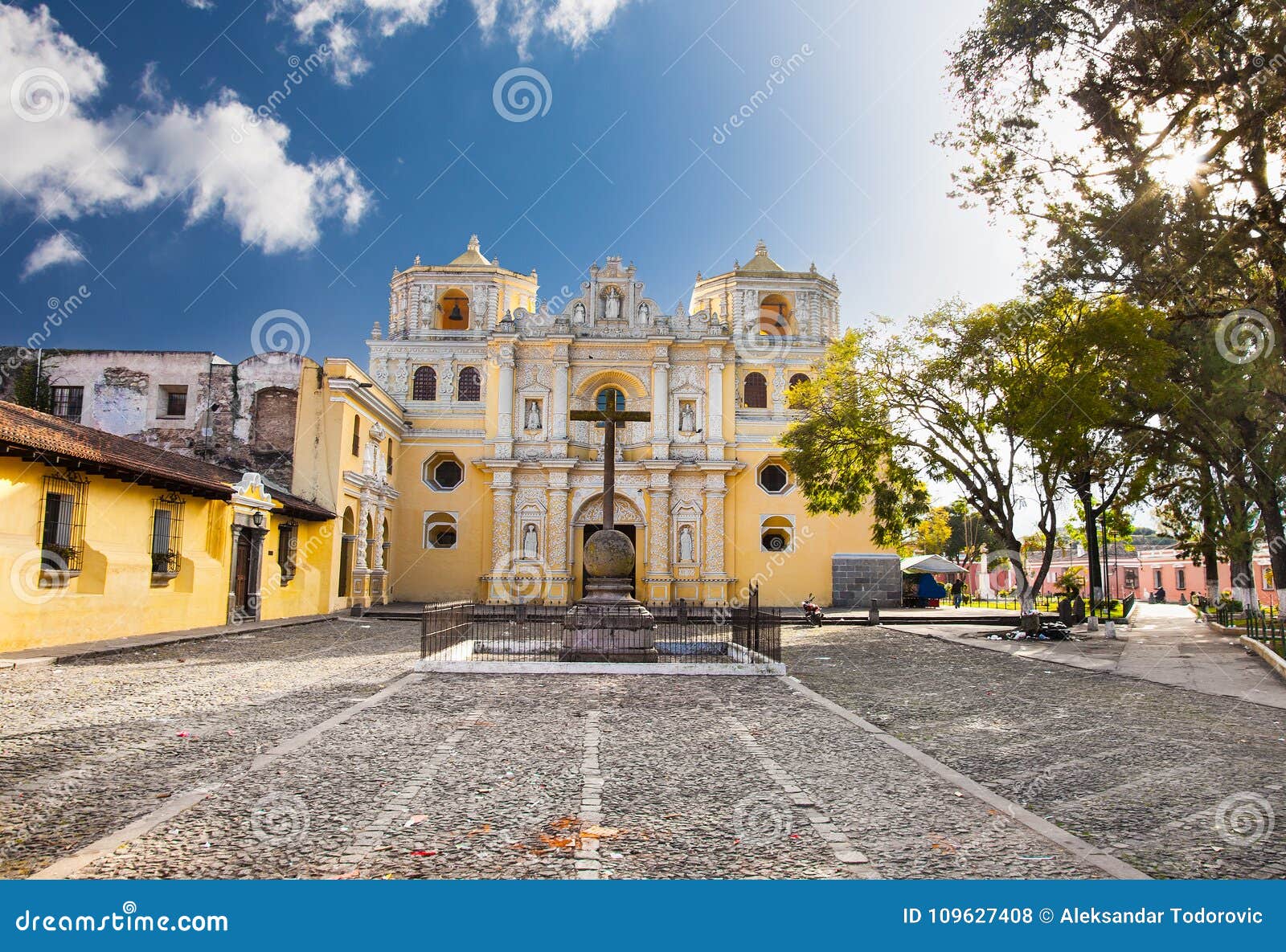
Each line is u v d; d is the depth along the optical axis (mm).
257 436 31891
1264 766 8398
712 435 41062
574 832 6082
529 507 40500
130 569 19828
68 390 32094
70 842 5645
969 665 17984
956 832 6184
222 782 7234
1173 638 24781
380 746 8844
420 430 41469
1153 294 20625
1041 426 22250
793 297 44500
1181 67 15805
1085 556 76688
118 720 10008
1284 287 17891
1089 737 9969
